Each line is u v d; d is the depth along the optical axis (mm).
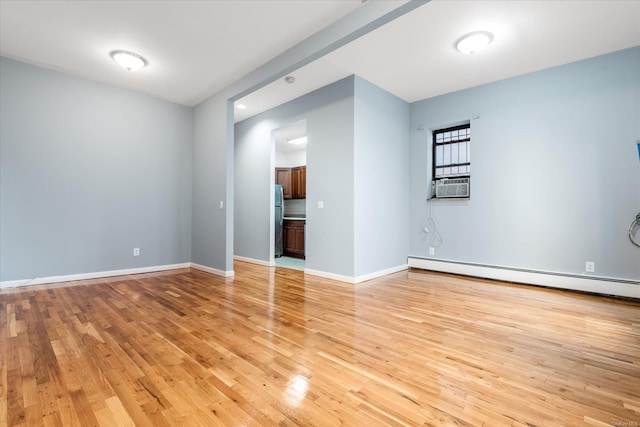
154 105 4977
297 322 2672
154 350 2115
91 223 4367
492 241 4355
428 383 1722
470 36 3100
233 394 1605
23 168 3848
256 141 5703
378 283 4125
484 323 2652
